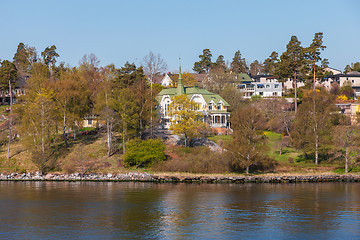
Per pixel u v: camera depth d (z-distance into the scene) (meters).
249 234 46.75
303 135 98.31
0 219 53.69
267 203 63.75
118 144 106.69
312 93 106.00
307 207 60.69
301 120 99.56
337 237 45.75
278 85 186.12
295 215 55.62
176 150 101.25
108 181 89.31
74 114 108.69
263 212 57.44
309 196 69.75
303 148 98.31
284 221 52.41
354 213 56.72
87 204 63.00
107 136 112.69
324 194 71.69
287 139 108.00
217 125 122.00
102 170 95.06
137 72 144.25
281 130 118.25
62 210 58.84
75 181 89.25
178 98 106.31
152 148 96.81
